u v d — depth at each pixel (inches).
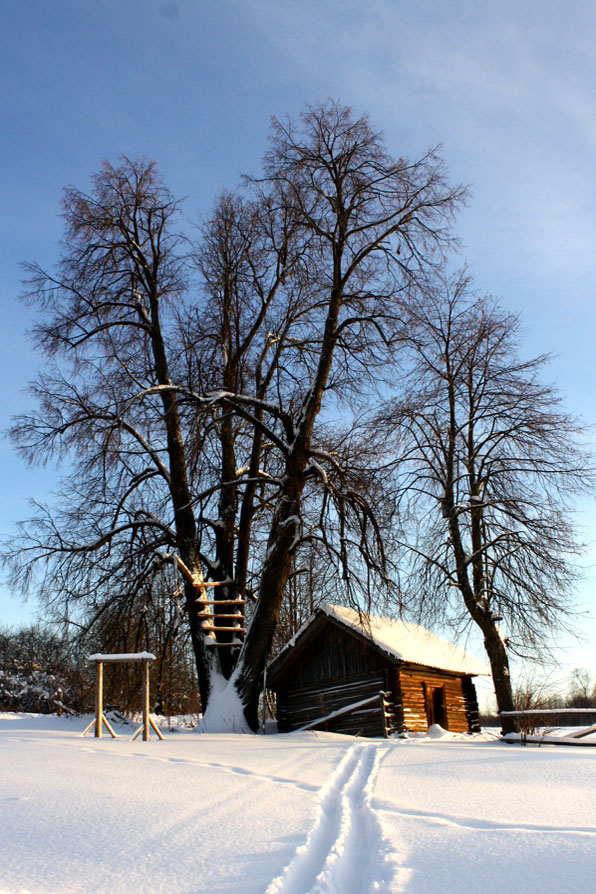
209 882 187.8
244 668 844.6
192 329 976.9
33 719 892.0
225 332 994.7
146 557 913.5
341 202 924.6
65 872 197.0
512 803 296.8
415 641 1013.2
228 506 960.3
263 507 976.9
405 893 181.8
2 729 708.7
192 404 858.8
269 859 207.8
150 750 491.8
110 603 894.4
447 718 980.6
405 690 888.9
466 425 959.6
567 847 220.4
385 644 873.5
